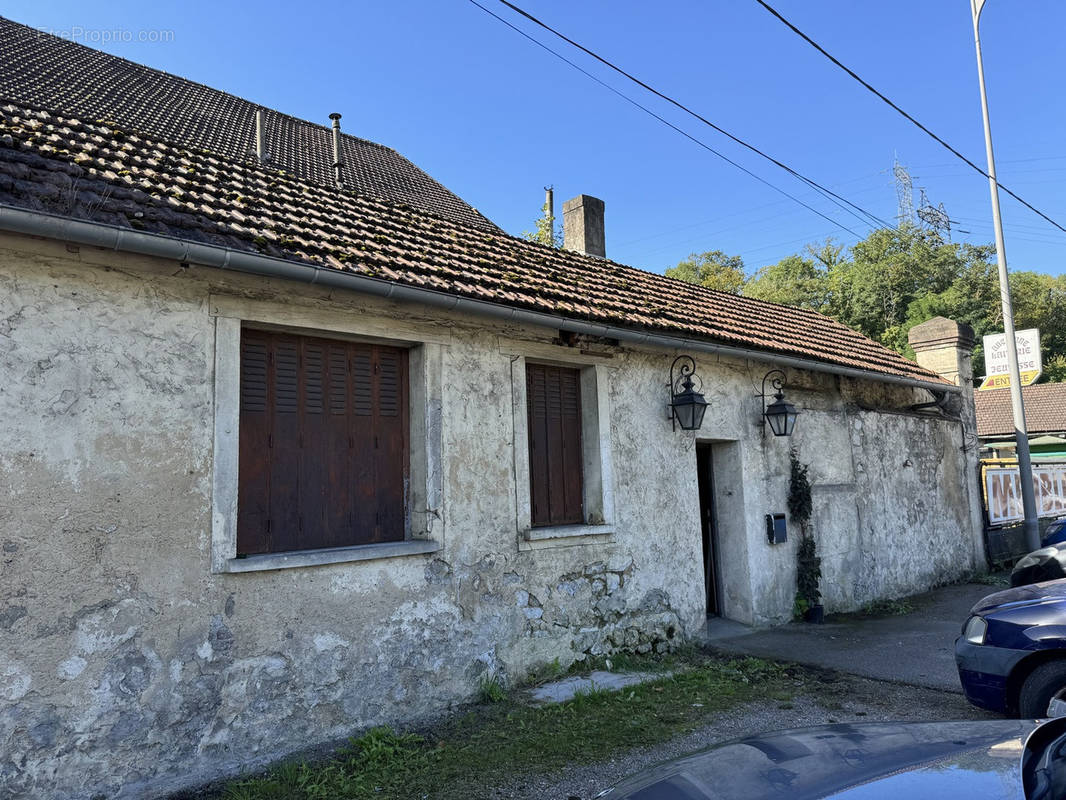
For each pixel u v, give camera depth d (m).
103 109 12.20
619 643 6.82
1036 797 1.88
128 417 4.23
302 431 5.16
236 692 4.43
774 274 50.97
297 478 5.09
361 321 5.36
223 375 4.64
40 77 12.17
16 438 3.85
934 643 7.52
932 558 11.39
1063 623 4.43
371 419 5.56
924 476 11.60
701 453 8.98
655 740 4.79
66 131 5.41
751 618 8.35
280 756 4.54
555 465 6.82
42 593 3.84
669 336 7.24
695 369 8.03
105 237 3.97
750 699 5.68
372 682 5.04
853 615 9.32
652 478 7.39
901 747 2.41
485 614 5.80
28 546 3.83
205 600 4.38
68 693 3.87
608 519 6.89
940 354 13.23
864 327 46.47
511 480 6.14
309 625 4.79
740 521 8.52
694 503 7.78
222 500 4.51
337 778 4.22
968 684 4.83
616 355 7.25
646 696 5.73
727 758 2.51
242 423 4.86
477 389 6.01
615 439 7.12
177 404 4.42
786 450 9.16
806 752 2.46
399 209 7.37
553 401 6.92
